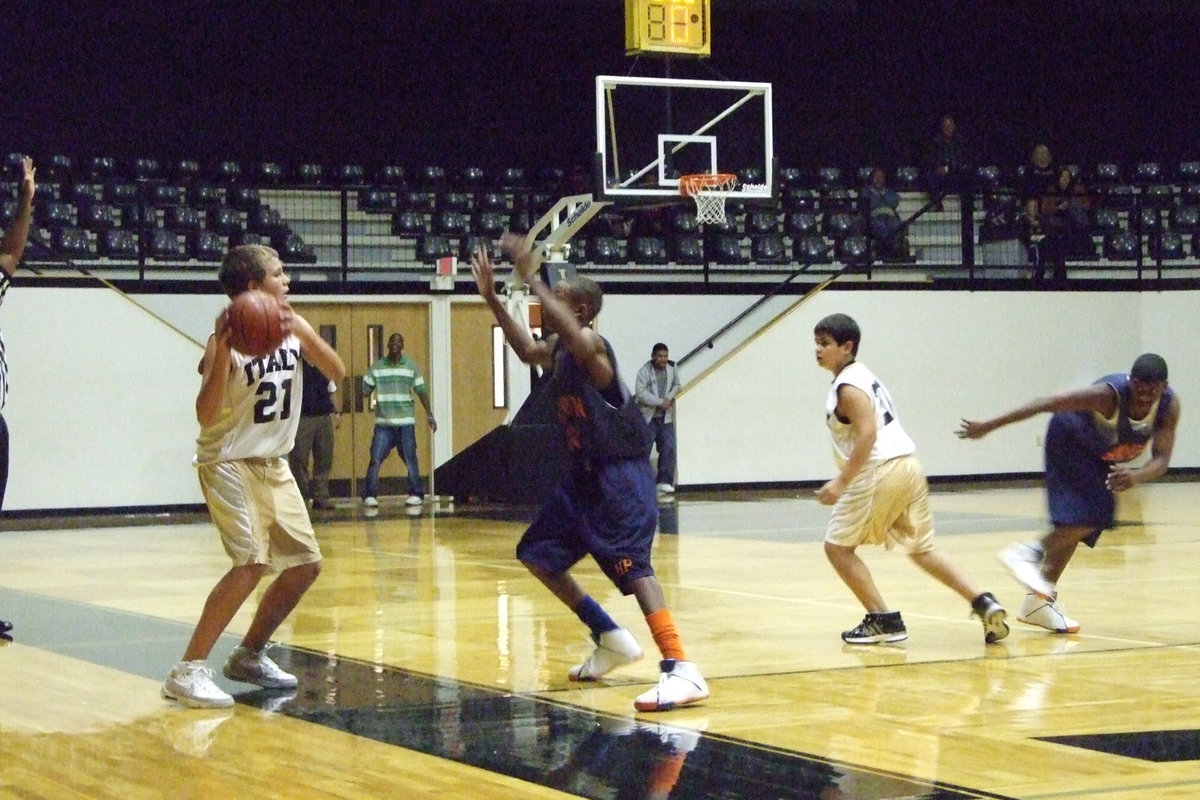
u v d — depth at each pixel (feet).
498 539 42.65
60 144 68.23
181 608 28.40
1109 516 23.76
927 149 76.28
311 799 13.96
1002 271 68.80
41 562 37.88
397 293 60.13
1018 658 21.52
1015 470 67.77
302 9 70.69
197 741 16.60
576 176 71.56
